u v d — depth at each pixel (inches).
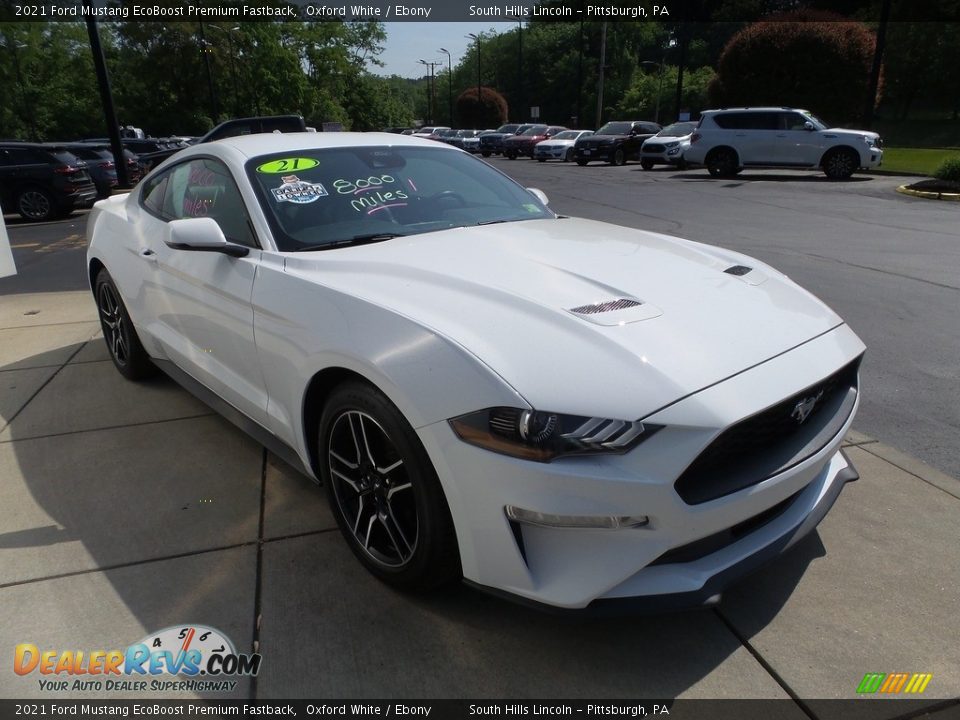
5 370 184.5
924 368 173.9
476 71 3944.4
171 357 145.0
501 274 93.4
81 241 439.8
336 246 110.7
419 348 80.0
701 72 2388.0
